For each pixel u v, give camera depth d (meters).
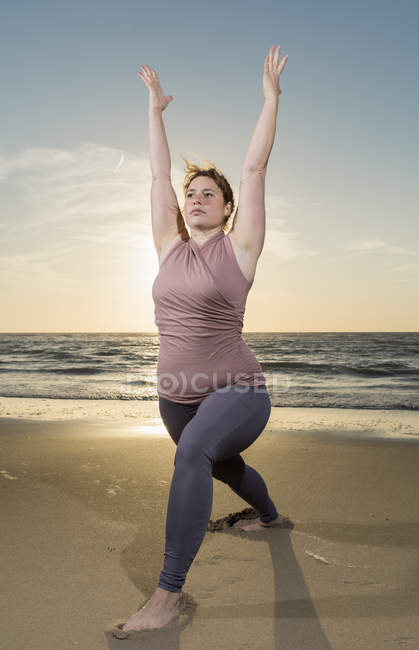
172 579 1.73
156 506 2.95
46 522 2.67
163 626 1.69
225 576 2.07
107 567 2.14
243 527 2.60
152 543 2.41
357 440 5.17
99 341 53.59
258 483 2.43
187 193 2.17
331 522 2.71
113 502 3.02
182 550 1.74
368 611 1.79
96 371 18.89
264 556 2.27
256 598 1.89
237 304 1.99
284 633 1.65
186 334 1.97
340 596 1.90
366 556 2.26
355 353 30.08
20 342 50.03
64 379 15.24
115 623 1.72
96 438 5.18
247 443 1.95
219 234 2.11
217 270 1.95
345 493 3.26
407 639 1.61
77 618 1.74
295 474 3.74
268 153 2.10
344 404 8.84
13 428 5.98
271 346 38.59
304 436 5.45
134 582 2.02
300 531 2.57
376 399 9.61
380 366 20.77
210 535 2.52
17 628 1.67
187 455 1.78
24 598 1.88
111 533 2.53
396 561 2.21
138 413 7.59
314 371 18.19
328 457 4.31
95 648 1.57
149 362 24.23
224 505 2.98
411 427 6.26
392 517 2.79
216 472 2.37
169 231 2.23
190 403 2.03
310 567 2.15
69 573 2.08
